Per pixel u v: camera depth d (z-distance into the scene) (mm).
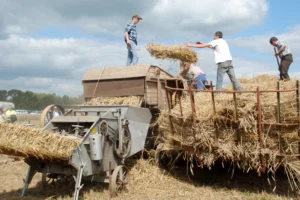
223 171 7555
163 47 7746
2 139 4809
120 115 6227
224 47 7336
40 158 5387
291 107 5145
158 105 7781
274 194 5852
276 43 8672
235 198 5609
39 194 5867
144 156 7527
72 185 6402
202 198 5660
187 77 8445
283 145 5277
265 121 5285
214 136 5703
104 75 7812
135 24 8836
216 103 5703
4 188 6320
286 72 8547
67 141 5070
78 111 6832
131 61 8859
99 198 5590
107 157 5855
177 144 6449
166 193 5977
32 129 5051
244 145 5484
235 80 7266
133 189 6121
